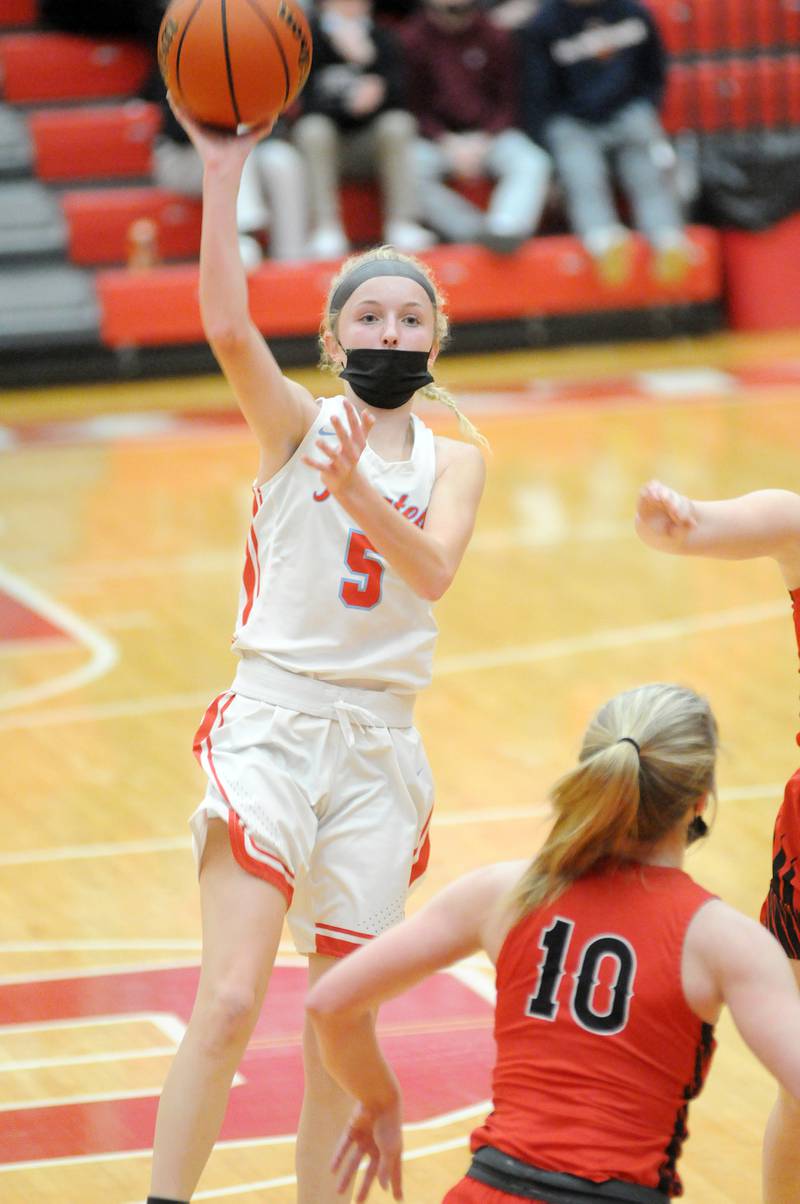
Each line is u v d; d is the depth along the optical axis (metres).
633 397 35.81
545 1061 6.93
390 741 9.13
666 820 7.09
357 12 39.28
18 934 13.87
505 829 15.74
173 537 26.70
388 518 8.23
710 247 41.41
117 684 20.30
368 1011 7.39
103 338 38.38
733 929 6.90
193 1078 8.44
